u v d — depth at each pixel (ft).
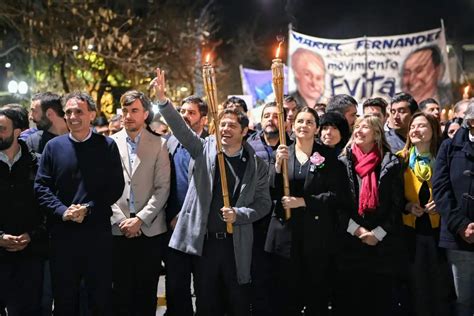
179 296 20.81
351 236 20.58
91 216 19.40
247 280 19.74
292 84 43.42
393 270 20.25
